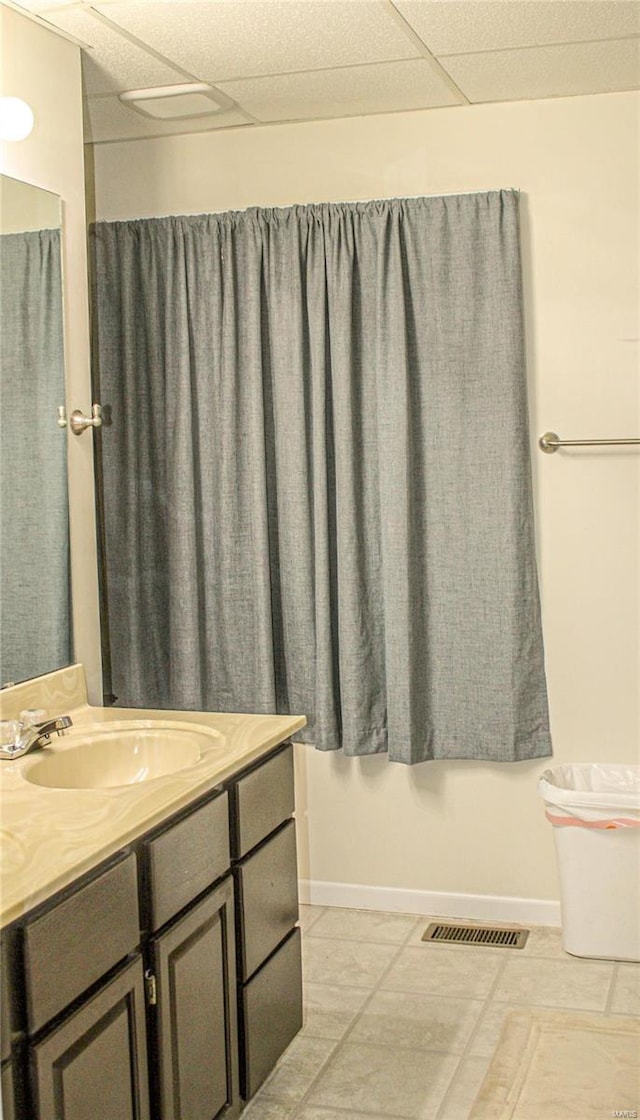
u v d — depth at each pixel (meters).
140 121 3.43
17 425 2.62
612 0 2.58
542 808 3.49
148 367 3.57
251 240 3.47
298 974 2.76
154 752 2.62
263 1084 2.64
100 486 3.62
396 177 3.44
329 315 3.46
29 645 2.68
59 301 2.79
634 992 3.03
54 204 2.75
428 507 3.45
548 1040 2.79
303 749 3.65
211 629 3.62
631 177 3.28
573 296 3.34
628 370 3.33
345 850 3.66
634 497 3.35
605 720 3.42
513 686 3.40
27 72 2.65
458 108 3.37
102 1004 1.88
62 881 1.73
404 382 3.36
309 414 3.51
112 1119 1.91
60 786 2.45
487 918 3.55
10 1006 1.68
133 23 2.67
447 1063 2.71
